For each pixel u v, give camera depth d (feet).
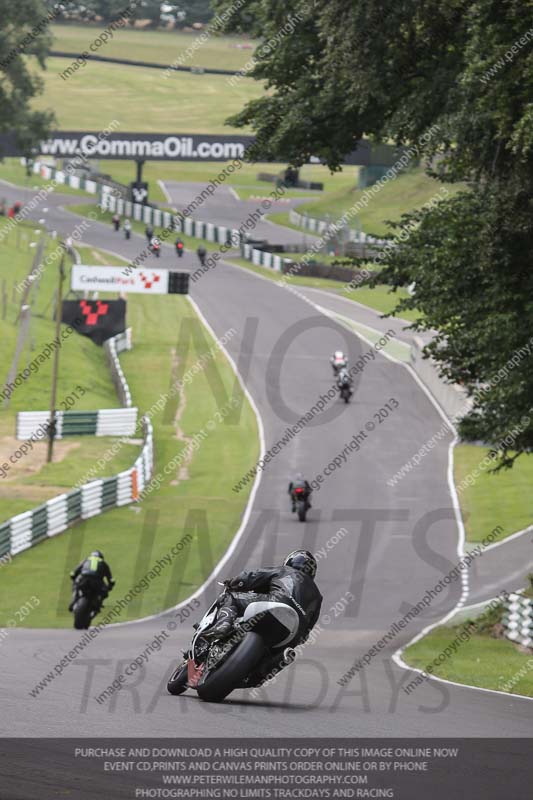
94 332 473.67
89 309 472.44
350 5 153.28
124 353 464.24
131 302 553.23
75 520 258.98
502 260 148.25
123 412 360.48
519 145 131.34
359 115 189.88
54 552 231.50
